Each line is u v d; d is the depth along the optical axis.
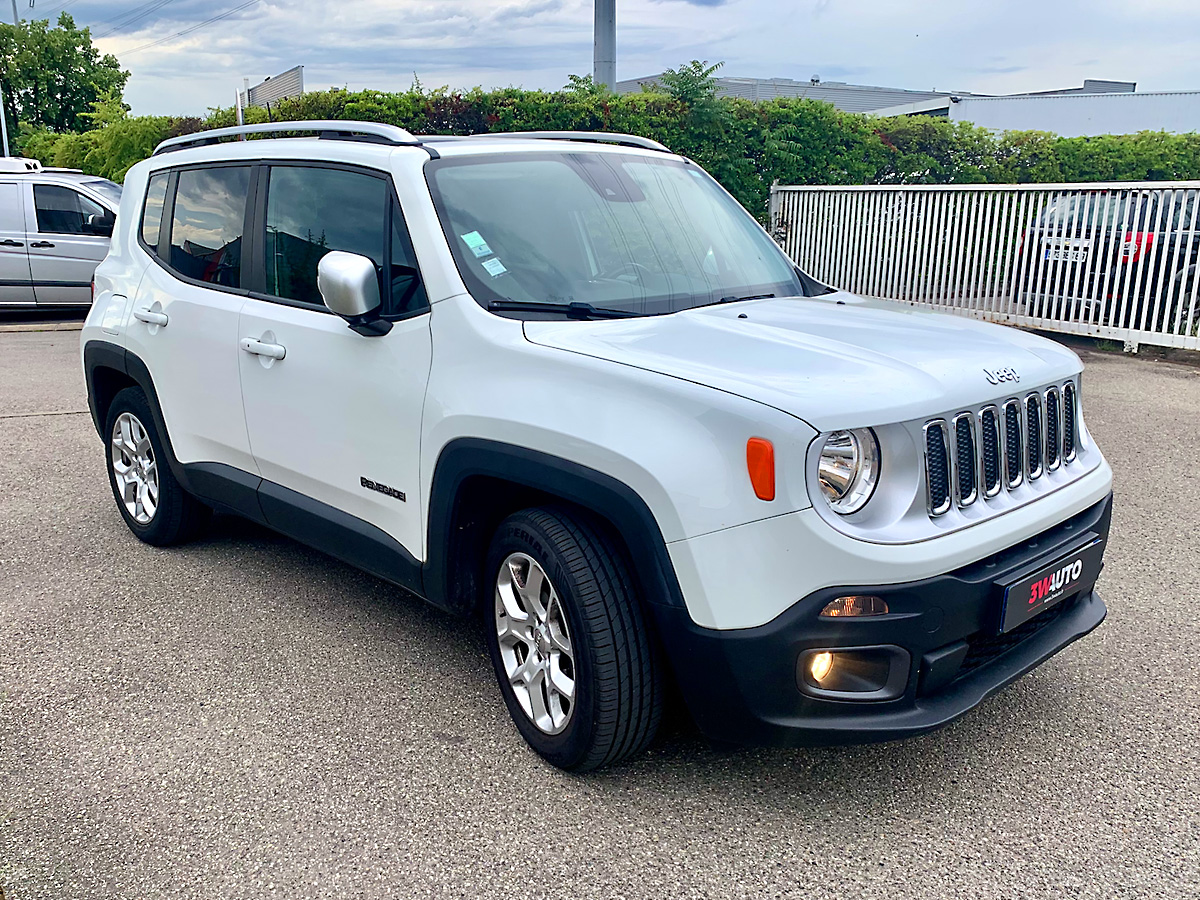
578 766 2.93
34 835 2.74
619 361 2.77
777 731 2.56
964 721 3.31
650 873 2.57
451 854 2.65
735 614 2.49
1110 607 4.18
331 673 3.66
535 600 3.00
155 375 4.50
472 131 13.20
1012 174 15.44
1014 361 2.97
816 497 2.44
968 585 2.58
